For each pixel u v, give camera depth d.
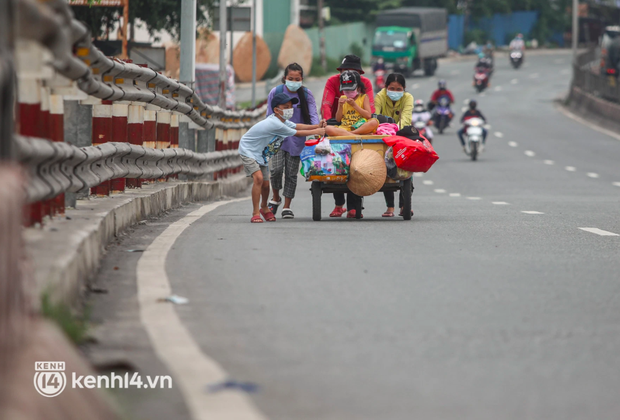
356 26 190.88
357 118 28.30
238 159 52.25
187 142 36.88
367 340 12.03
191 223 26.45
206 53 120.38
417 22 160.88
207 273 16.97
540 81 161.50
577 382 10.26
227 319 13.14
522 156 76.31
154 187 30.39
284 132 27.44
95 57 19.47
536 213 32.06
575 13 132.38
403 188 28.59
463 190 52.19
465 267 18.06
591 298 15.08
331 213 29.77
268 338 12.08
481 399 9.60
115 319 12.99
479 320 13.29
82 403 8.09
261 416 8.98
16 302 8.21
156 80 28.03
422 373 10.53
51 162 16.25
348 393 9.76
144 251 19.77
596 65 157.88
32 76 12.25
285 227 25.50
